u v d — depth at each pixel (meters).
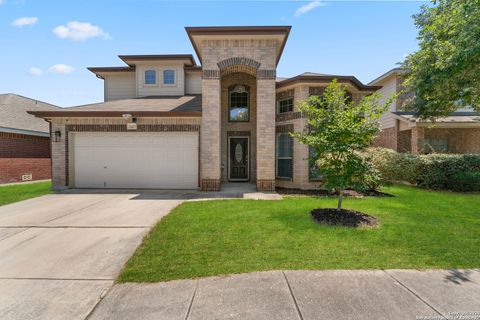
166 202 7.76
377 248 4.04
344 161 5.94
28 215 6.29
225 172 12.39
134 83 14.54
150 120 10.17
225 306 2.62
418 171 10.20
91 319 2.47
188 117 10.04
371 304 2.62
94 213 6.46
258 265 3.49
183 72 13.97
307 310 2.53
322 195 9.00
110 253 4.05
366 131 5.62
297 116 10.38
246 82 12.28
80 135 10.30
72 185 10.30
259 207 6.83
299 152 10.41
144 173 10.30
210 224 5.30
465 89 8.84
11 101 16.80
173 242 4.34
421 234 4.65
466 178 9.23
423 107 11.51
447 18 7.83
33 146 15.20
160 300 2.75
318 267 3.42
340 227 5.06
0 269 3.53
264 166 9.86
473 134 14.73
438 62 7.78
